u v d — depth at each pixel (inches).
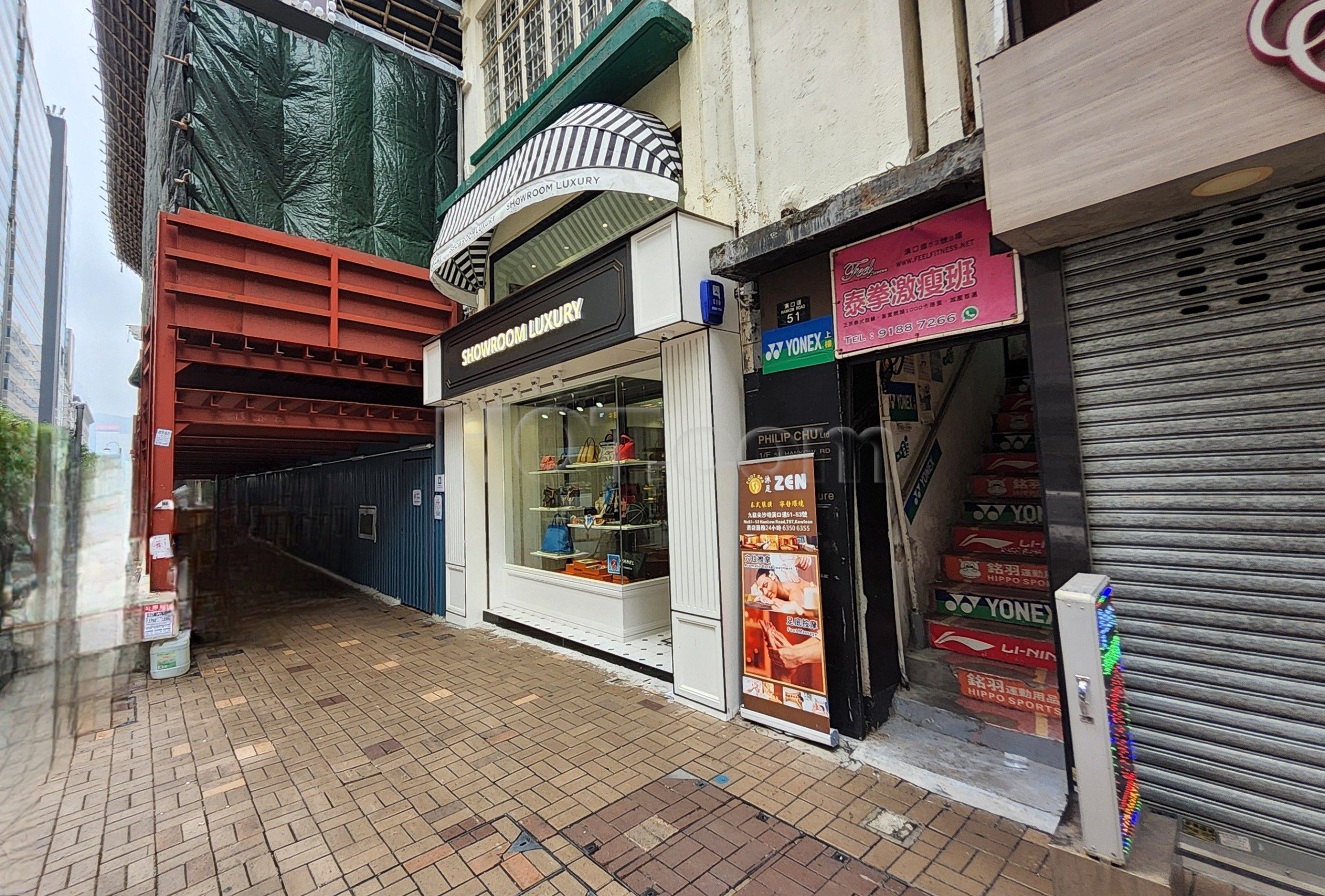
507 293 298.0
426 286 299.1
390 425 302.2
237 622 306.2
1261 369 87.3
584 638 226.8
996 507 179.9
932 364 182.9
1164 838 81.7
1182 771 92.0
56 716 132.3
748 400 163.9
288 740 157.5
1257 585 86.7
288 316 250.7
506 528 289.4
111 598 141.5
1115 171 86.4
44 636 126.9
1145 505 96.6
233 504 902.4
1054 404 105.7
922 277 127.0
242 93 253.0
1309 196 83.4
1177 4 80.4
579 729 156.8
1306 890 78.0
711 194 178.2
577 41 244.8
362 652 243.8
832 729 143.1
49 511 120.4
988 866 97.8
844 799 119.3
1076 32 90.0
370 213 287.9
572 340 192.5
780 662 149.1
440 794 127.3
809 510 144.3
